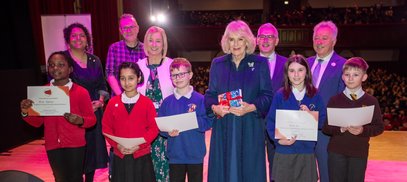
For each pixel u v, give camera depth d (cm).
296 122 244
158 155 290
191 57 1744
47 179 394
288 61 255
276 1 1736
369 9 1500
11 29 534
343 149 253
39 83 576
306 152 254
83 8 714
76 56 312
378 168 411
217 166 252
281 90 263
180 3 1814
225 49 253
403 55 1529
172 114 275
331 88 279
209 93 258
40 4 588
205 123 271
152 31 288
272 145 310
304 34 1475
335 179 259
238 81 246
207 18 1611
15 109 539
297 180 255
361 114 234
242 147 247
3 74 517
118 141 252
